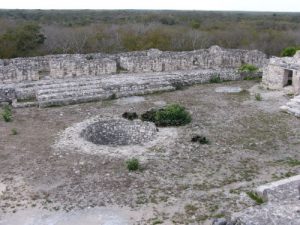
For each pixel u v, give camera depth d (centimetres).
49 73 3262
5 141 1900
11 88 2584
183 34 5925
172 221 1232
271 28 7950
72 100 2541
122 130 2083
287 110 2389
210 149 1814
